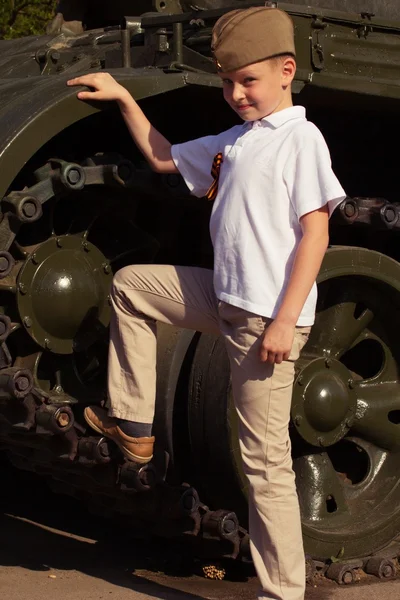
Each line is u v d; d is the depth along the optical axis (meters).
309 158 3.80
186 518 5.00
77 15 6.80
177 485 5.14
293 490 4.00
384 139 6.25
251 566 5.25
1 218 4.43
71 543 5.73
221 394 4.97
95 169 4.69
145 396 4.21
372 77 5.23
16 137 4.27
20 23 12.95
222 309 3.96
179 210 5.60
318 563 5.27
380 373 5.88
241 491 5.02
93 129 5.07
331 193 3.75
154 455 5.11
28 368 4.77
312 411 5.28
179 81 4.66
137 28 5.43
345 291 5.57
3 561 5.27
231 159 3.96
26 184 4.73
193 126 5.50
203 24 4.89
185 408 5.23
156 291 4.17
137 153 5.27
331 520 5.49
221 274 3.93
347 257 5.33
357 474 6.06
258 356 3.84
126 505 5.11
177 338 5.22
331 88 5.07
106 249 5.17
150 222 5.56
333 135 6.04
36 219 4.43
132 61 5.15
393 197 6.45
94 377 5.12
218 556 5.09
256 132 3.96
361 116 5.86
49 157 4.89
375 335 5.83
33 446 4.82
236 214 3.88
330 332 5.57
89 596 4.66
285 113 3.95
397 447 5.88
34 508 6.50
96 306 4.91
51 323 4.75
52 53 5.53
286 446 3.98
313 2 5.94
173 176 4.94
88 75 4.43
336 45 5.11
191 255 5.80
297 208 3.79
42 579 4.94
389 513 5.61
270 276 3.82
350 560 5.41
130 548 5.69
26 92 4.59
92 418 4.36
